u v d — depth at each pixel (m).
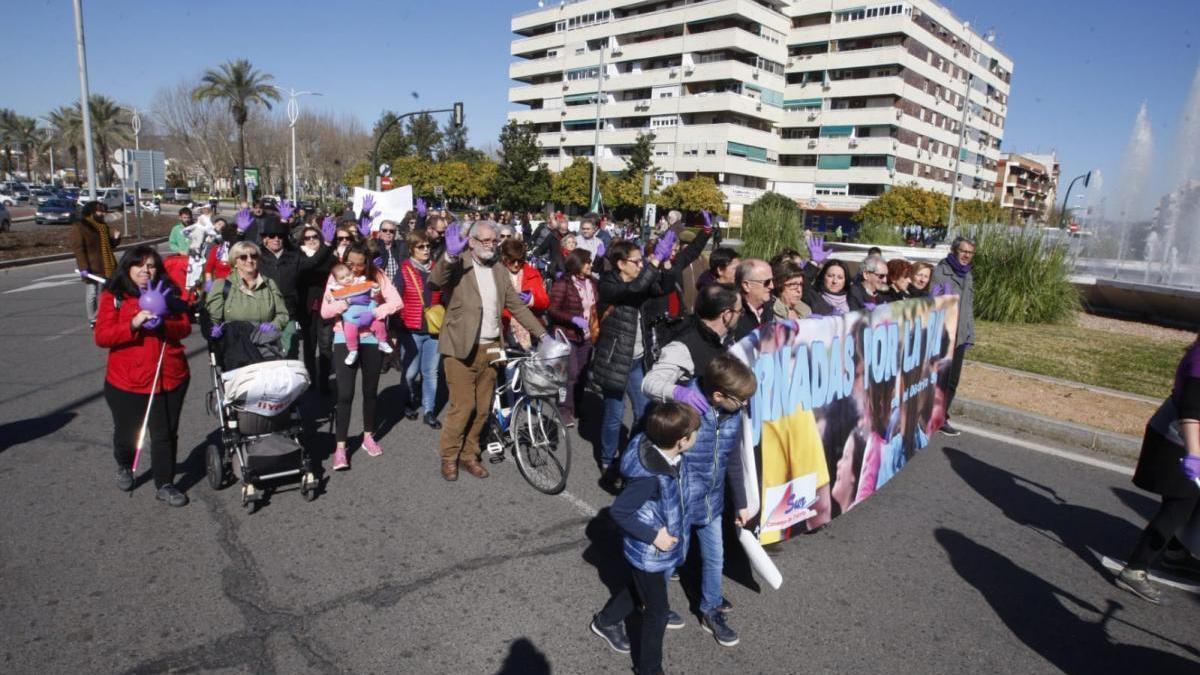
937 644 3.46
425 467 5.45
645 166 57.47
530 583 3.81
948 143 72.00
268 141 73.94
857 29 64.38
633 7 73.19
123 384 4.39
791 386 4.04
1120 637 3.61
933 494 5.31
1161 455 3.91
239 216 7.22
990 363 9.48
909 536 4.60
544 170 60.09
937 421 6.12
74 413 6.33
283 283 6.82
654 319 5.27
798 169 68.75
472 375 5.14
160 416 4.46
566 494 5.02
